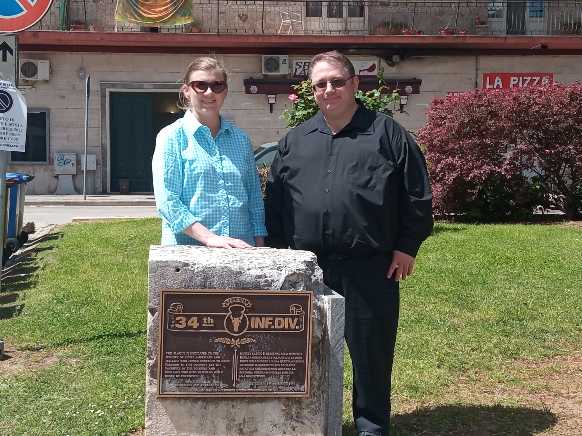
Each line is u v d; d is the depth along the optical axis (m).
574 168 13.85
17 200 10.98
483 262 8.85
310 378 3.46
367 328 3.94
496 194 14.06
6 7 5.75
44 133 22.66
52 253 10.55
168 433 3.41
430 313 6.77
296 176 4.02
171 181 3.81
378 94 11.06
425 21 23.56
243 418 3.45
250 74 23.02
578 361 5.64
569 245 10.01
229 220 3.90
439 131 13.88
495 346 5.91
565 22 23.84
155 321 3.39
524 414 4.63
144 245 10.93
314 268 3.51
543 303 7.09
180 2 22.25
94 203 20.66
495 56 23.17
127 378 5.25
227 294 3.39
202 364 3.40
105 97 22.73
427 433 4.37
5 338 6.27
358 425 4.02
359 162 3.87
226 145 3.99
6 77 5.84
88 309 7.11
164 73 22.83
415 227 3.90
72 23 22.77
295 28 23.34
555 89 13.73
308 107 10.86
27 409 4.68
